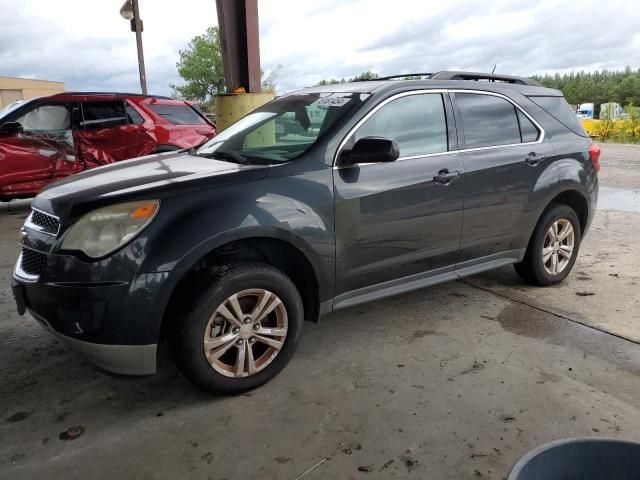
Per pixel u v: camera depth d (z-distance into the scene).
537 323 3.59
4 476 2.13
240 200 2.61
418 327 3.55
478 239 3.67
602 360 3.08
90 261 2.37
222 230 2.51
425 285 3.48
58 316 2.42
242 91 6.39
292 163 2.85
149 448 2.31
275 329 2.80
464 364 3.04
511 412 2.56
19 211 7.75
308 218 2.80
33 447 2.32
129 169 3.11
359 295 3.19
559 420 2.49
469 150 3.55
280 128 3.39
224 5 6.33
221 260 2.74
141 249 2.39
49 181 7.14
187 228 2.46
